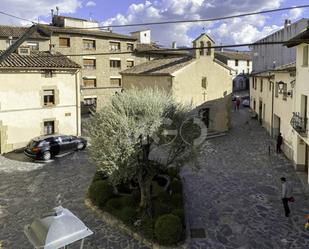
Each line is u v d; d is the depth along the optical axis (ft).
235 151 81.66
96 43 144.05
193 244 38.42
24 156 78.43
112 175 39.93
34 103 85.61
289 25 120.16
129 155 39.65
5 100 80.74
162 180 52.29
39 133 87.40
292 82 68.08
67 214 19.26
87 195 51.67
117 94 45.19
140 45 167.94
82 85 141.49
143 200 42.98
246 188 56.08
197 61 95.20
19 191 55.52
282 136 80.07
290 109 71.41
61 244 17.81
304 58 59.72
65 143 78.02
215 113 102.53
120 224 41.88
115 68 152.76
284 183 45.19
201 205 49.29
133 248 37.65
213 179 60.75
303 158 63.98
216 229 41.96
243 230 41.75
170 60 102.94
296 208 47.83
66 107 92.12
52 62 89.04
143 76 97.45
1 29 123.44
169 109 42.93
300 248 37.63
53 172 65.87
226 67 103.09
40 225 18.65
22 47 89.25
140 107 41.68
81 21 153.48
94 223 43.50
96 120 43.52
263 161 72.38
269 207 48.42
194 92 95.71
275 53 137.49
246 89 237.04
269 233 40.98
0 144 81.20
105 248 37.73
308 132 55.42
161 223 37.86
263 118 115.34
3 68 78.33
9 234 41.24
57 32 131.13
